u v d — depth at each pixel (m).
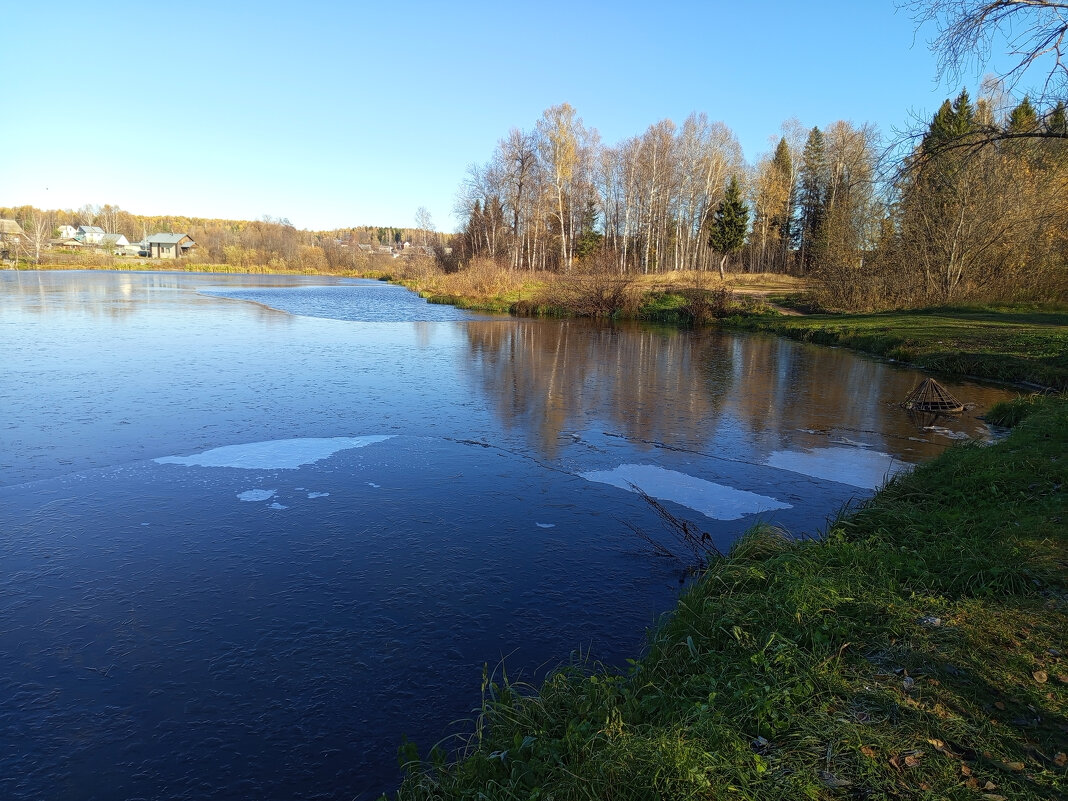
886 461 9.16
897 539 5.52
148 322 23.50
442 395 12.83
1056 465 6.82
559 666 4.36
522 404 12.24
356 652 4.58
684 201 54.34
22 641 4.67
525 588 5.47
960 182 24.50
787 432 10.69
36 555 5.93
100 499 7.26
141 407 11.16
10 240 86.38
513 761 3.08
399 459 8.88
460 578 5.63
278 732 3.82
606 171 58.06
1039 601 4.11
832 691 3.33
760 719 3.13
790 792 2.63
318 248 98.38
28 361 15.19
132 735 3.79
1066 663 3.45
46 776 3.48
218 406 11.38
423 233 75.56
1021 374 15.27
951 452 8.05
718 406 12.49
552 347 20.22
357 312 30.41
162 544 6.20
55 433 9.58
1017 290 25.58
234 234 110.81
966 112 20.03
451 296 37.12
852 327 22.83
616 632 4.82
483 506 7.29
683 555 6.12
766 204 57.31
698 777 2.66
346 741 3.75
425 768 3.41
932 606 4.14
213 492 7.54
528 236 54.91
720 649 4.00
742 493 7.81
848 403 12.98
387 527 6.68
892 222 29.05
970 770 2.72
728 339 23.36
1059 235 20.88
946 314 24.25
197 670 4.38
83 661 4.46
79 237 114.94
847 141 39.00
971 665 3.47
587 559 6.02
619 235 61.91
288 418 10.77
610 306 30.73
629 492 7.80
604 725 3.23
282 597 5.30
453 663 4.46
